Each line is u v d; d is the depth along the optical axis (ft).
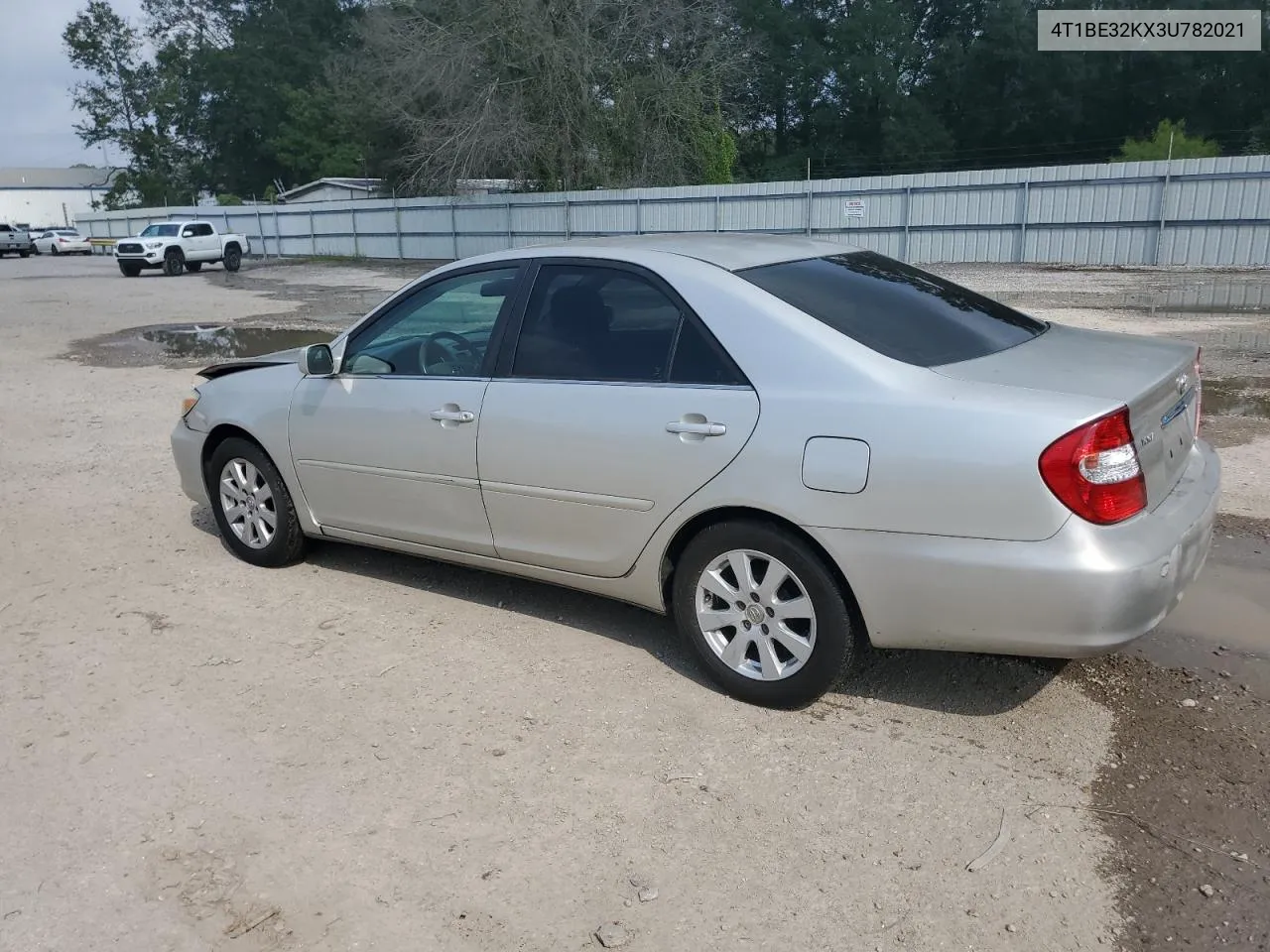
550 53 107.55
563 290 13.33
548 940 8.49
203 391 17.75
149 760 11.38
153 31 252.62
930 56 186.39
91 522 20.39
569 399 12.79
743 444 11.35
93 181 348.59
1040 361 11.37
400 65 114.73
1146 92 169.37
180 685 13.15
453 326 14.40
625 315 12.67
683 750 11.27
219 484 17.67
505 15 107.45
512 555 13.97
